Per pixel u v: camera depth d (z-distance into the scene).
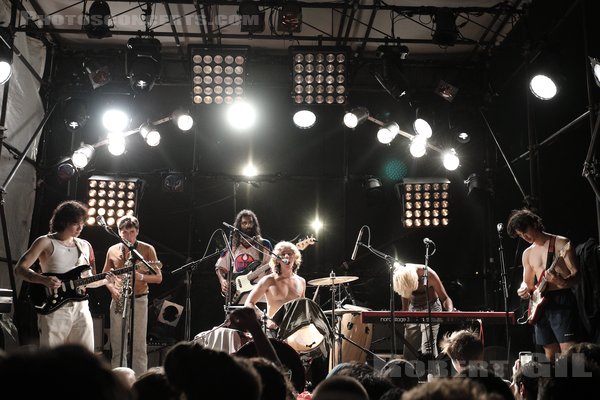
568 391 1.83
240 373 1.54
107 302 8.05
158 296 8.27
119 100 8.30
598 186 5.45
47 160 8.09
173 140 8.65
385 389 2.31
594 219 6.08
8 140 7.08
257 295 5.81
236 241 7.02
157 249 8.43
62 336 5.02
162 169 8.45
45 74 8.06
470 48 8.61
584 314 5.11
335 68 7.61
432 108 8.29
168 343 7.05
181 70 8.77
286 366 3.50
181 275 8.32
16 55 7.04
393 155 8.75
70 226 5.21
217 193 8.63
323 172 8.70
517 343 7.16
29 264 5.01
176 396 1.85
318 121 8.80
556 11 6.75
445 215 8.13
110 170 8.48
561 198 6.69
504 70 8.05
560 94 6.76
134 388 1.94
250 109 7.48
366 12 7.82
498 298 7.95
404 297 6.69
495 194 8.35
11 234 7.23
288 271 6.04
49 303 5.01
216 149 8.68
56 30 6.99
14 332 6.56
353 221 8.65
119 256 6.45
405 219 8.19
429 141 8.27
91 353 0.94
